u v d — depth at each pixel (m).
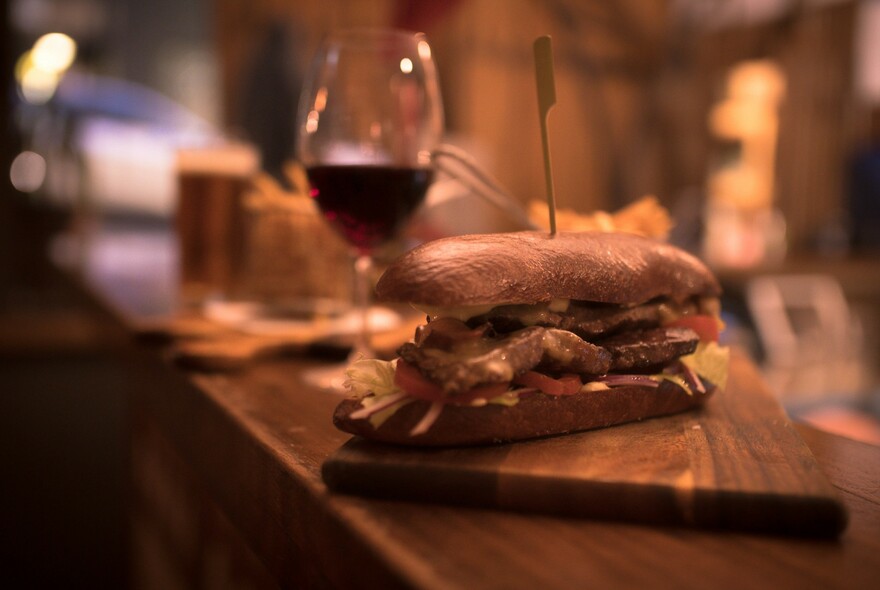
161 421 1.49
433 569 0.60
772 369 4.21
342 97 1.26
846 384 3.90
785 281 4.86
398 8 2.63
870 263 5.20
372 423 0.83
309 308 1.83
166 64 5.23
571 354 0.88
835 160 6.95
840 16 6.90
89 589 2.80
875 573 0.60
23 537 2.77
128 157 3.80
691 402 1.02
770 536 0.68
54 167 3.18
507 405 0.84
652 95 6.82
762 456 0.81
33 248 3.26
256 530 0.96
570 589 0.57
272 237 1.83
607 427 0.94
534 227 1.27
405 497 0.77
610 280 0.94
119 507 2.91
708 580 0.58
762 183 6.15
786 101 6.64
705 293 1.06
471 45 6.09
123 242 3.86
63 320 2.85
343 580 0.72
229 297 1.96
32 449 2.80
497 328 0.89
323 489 0.79
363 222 1.26
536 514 0.73
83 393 2.87
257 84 3.29
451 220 3.85
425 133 1.29
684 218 6.16
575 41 6.52
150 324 1.56
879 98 7.27
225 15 5.11
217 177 1.91
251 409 1.08
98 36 4.57
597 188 6.80
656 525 0.70
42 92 3.54
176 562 1.68
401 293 0.80
